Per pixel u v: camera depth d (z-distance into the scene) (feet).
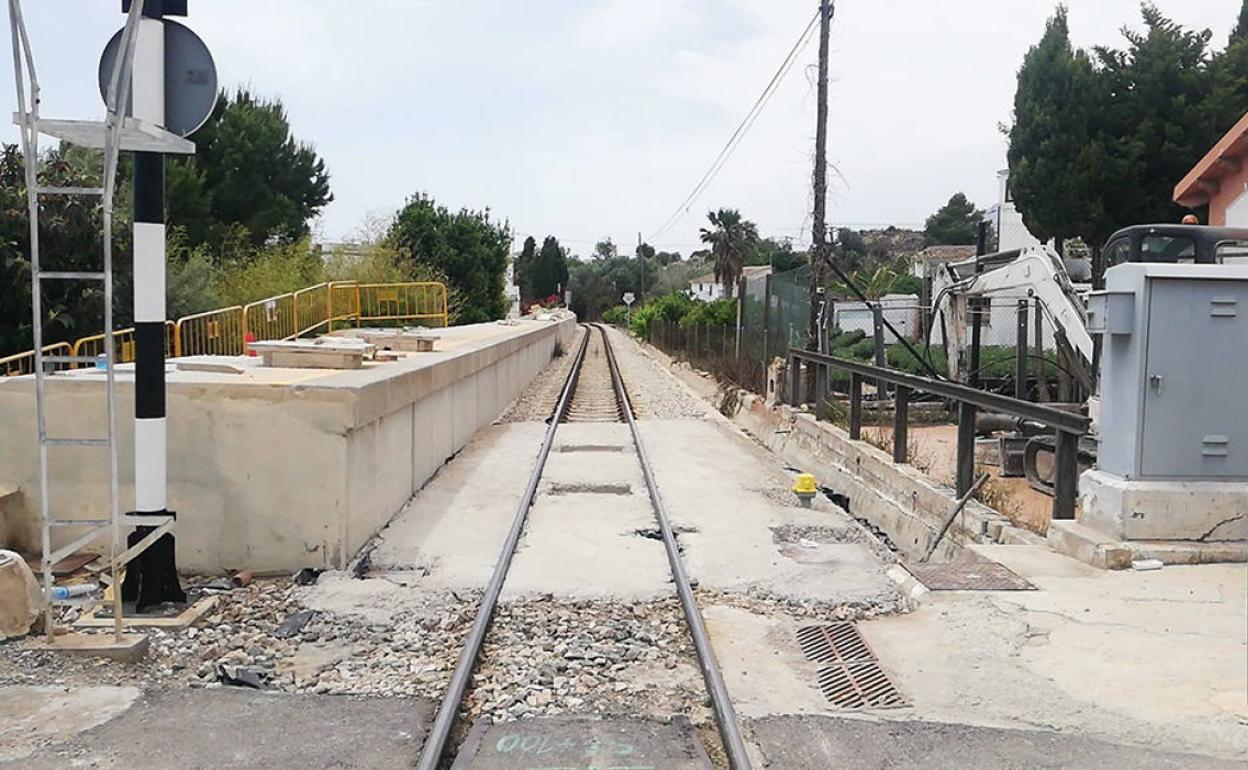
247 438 24.67
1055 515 27.04
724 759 15.20
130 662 18.51
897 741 15.21
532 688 17.66
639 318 208.95
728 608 22.38
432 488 36.50
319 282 89.61
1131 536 23.86
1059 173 80.74
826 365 52.34
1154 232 37.17
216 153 99.91
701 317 116.37
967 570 23.77
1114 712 16.10
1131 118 79.61
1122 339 24.57
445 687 17.56
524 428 56.24
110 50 20.57
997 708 16.37
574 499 35.09
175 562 23.26
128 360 55.83
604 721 16.28
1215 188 49.21
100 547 25.30
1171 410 23.85
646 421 60.90
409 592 23.20
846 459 44.86
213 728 15.64
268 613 21.67
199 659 18.93
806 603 22.62
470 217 141.49
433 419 39.14
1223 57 79.77
